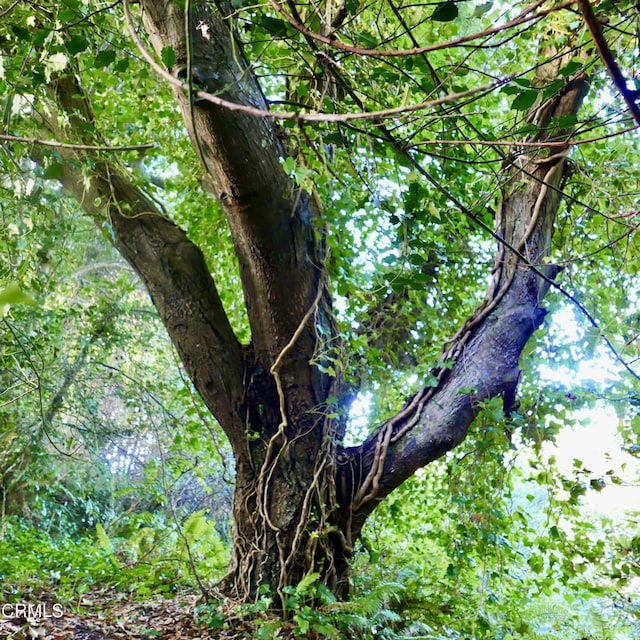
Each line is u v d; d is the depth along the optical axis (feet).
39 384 13.41
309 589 13.04
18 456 23.25
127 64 8.72
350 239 14.48
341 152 12.35
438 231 14.82
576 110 13.16
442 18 5.55
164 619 13.23
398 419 14.58
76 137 12.59
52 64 8.53
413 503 18.19
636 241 14.25
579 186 14.85
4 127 9.47
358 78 9.65
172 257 14.65
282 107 11.57
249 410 14.74
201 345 14.56
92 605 13.79
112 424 25.43
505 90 5.83
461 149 11.66
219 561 16.72
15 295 2.39
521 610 16.26
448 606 15.17
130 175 14.40
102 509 28.04
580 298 14.58
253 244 12.80
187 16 5.20
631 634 15.29
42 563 16.80
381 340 16.76
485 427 14.48
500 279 14.67
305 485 14.14
